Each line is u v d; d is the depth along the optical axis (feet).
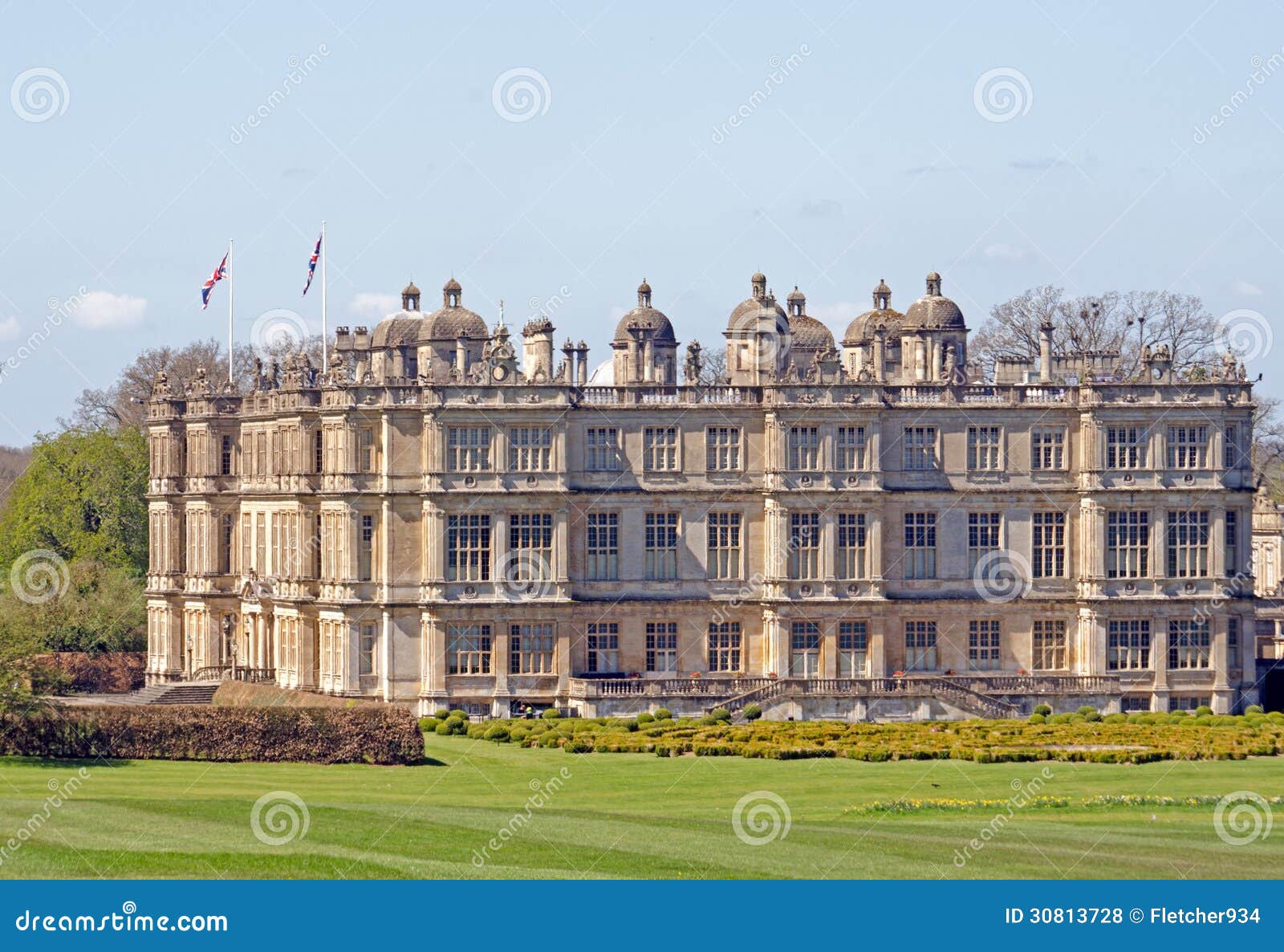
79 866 355.97
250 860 359.66
